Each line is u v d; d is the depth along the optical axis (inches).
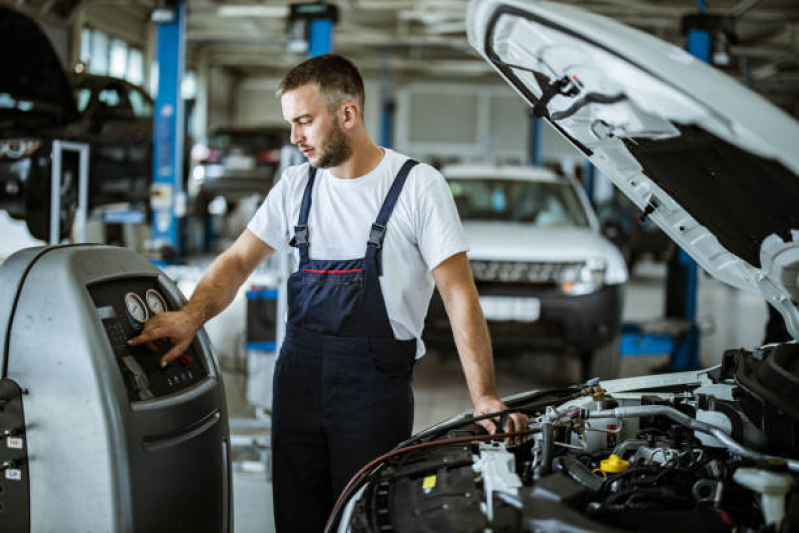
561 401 73.5
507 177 235.9
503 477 53.9
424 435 66.1
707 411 64.6
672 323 219.0
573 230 212.1
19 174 199.8
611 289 192.7
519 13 55.6
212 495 76.0
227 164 407.5
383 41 571.8
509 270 191.6
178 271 200.2
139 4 530.6
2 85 224.1
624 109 55.3
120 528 63.4
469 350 72.1
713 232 66.7
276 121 888.9
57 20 304.0
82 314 62.9
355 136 75.0
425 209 75.0
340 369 75.5
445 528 48.4
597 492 54.5
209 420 75.7
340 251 76.3
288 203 81.2
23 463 64.7
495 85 829.8
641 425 70.9
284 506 80.8
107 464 62.7
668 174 63.2
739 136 45.9
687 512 50.8
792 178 50.5
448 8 454.3
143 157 288.4
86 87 263.7
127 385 65.6
